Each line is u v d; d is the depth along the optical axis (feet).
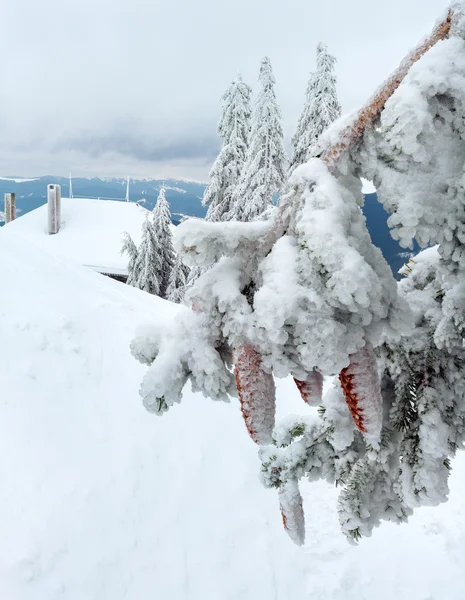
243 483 20.65
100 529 16.60
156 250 73.87
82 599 14.78
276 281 3.02
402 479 4.64
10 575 14.38
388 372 5.18
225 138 64.39
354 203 3.20
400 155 2.97
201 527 18.39
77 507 16.79
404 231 3.04
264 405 3.24
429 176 3.00
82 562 15.53
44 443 18.30
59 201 98.37
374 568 18.75
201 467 20.52
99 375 22.71
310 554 19.10
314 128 44.75
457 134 2.96
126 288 43.06
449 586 17.95
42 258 35.35
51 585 14.69
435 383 4.80
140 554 16.63
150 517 17.79
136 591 15.70
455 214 3.01
